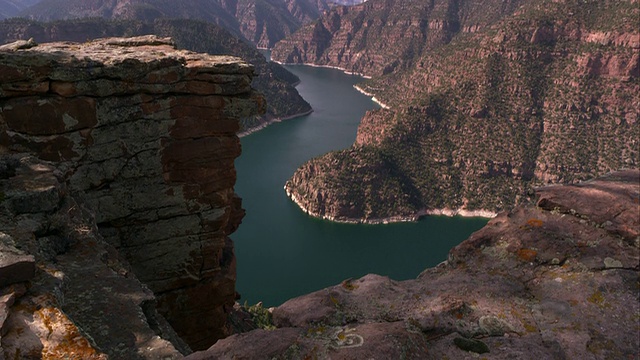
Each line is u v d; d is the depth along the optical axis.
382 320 6.91
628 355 6.21
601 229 8.48
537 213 9.24
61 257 10.68
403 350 5.79
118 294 9.86
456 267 8.45
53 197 11.38
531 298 7.41
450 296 7.37
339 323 6.80
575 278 7.61
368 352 5.65
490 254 8.50
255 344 5.91
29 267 7.88
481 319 6.84
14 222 10.51
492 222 9.35
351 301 7.41
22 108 15.95
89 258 10.92
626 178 10.16
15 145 16.14
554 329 6.66
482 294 7.46
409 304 7.28
